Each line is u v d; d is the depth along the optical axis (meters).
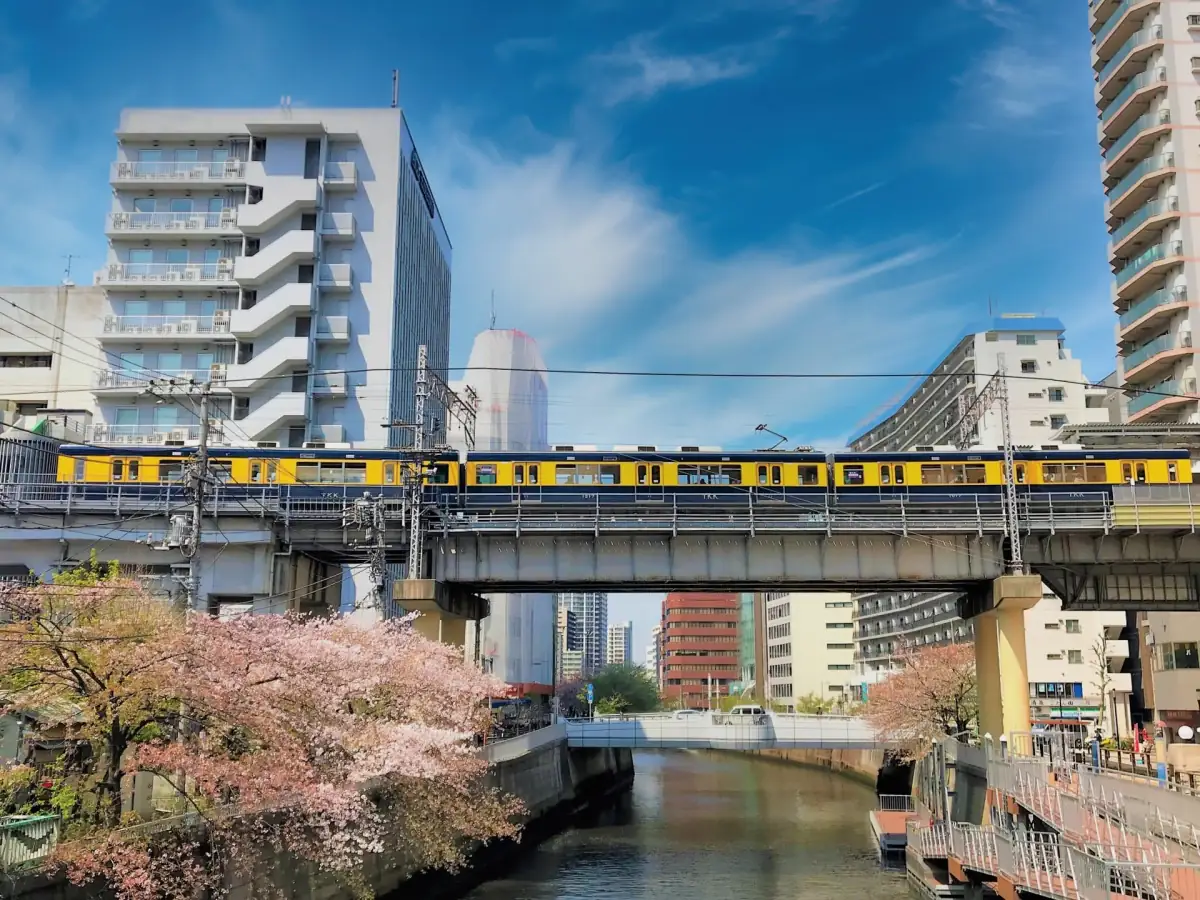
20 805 23.25
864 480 52.94
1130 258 78.75
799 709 130.88
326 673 29.83
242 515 50.16
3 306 81.31
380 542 47.38
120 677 23.16
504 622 106.56
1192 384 70.62
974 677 66.69
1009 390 107.81
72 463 53.91
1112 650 88.38
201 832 24.20
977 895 36.78
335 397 77.19
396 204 80.25
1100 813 30.98
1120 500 51.41
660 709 147.62
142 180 78.94
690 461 53.50
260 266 77.06
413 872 38.03
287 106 80.69
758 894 41.88
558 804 66.19
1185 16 75.38
